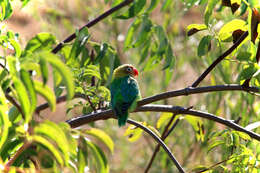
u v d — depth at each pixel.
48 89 3.73
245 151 6.46
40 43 7.47
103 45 7.19
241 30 6.82
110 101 6.92
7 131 4.15
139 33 8.00
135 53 14.90
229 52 6.55
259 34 6.12
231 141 6.72
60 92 6.53
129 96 7.38
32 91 3.63
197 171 6.91
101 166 4.56
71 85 3.63
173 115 7.87
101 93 6.85
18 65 3.66
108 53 7.32
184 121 14.76
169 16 13.00
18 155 4.48
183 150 14.31
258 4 6.57
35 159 4.88
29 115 3.66
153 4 8.02
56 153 4.04
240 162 6.40
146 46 8.23
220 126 12.78
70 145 4.43
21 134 4.20
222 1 6.77
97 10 14.42
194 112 6.40
